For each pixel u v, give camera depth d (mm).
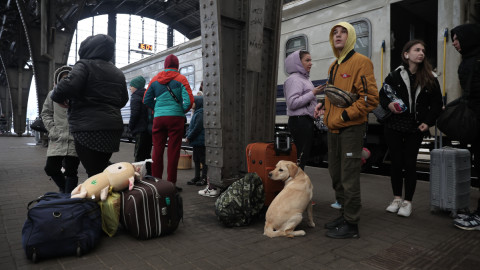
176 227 2672
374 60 5469
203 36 3605
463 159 3223
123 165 2639
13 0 20188
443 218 3188
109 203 2479
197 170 4918
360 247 2402
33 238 2047
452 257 2225
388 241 2531
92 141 2768
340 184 2932
